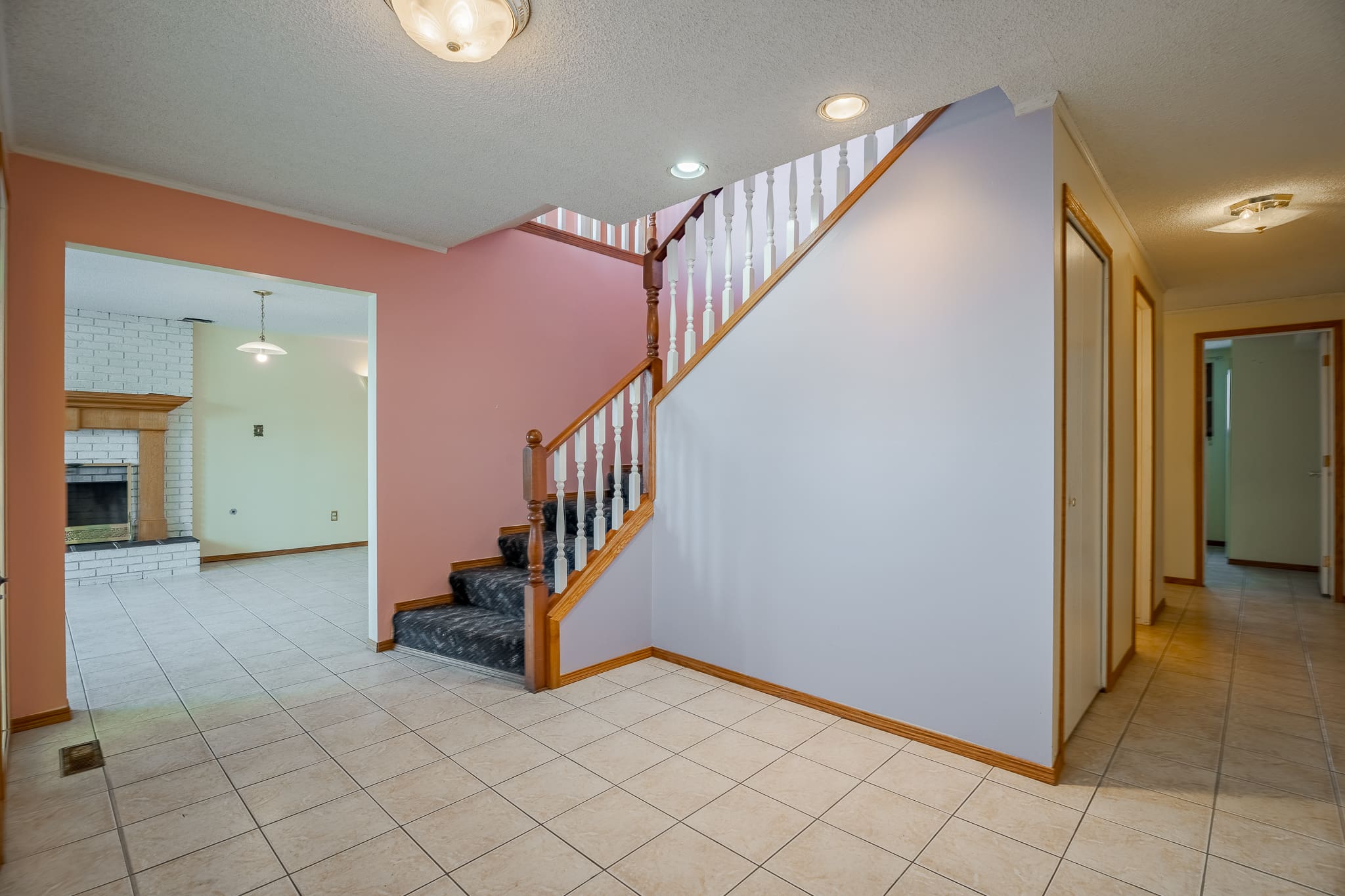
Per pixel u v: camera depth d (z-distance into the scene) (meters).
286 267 3.37
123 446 6.10
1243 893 1.72
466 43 1.69
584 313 4.90
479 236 3.81
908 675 2.63
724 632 3.32
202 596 5.18
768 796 2.19
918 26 1.80
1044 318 2.26
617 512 3.61
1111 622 3.18
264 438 7.00
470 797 2.19
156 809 2.12
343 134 2.50
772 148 2.58
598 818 2.06
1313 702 3.02
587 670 3.34
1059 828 2.01
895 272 2.67
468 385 4.20
